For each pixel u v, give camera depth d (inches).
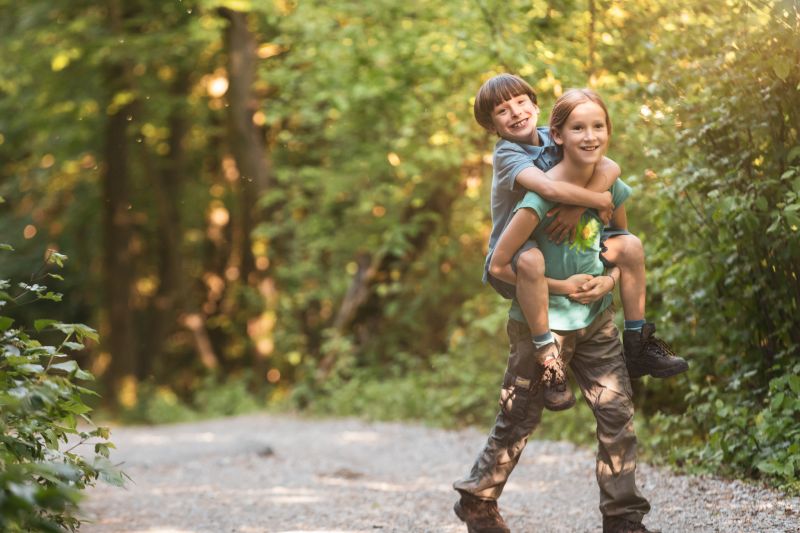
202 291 1289.4
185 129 1111.6
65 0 931.3
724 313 317.7
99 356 1203.9
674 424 353.7
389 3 628.4
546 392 227.9
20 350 209.9
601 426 234.1
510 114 234.4
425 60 576.1
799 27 268.5
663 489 297.1
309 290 874.8
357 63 649.0
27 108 1028.5
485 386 574.2
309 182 835.4
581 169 225.1
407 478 393.7
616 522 231.8
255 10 792.9
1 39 951.6
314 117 761.6
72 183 1202.0
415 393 636.7
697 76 308.7
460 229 741.3
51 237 1245.7
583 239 229.1
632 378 241.4
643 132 352.5
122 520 319.6
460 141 603.5
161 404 935.7
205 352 1149.7
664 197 324.8
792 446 278.1
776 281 302.0
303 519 310.0
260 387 937.5
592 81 401.1
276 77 746.8
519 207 225.3
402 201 769.6
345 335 824.3
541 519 289.6
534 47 408.8
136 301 1178.6
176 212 1131.9
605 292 231.9
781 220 285.6
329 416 726.5
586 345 237.3
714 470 307.3
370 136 778.8
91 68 979.9
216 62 1026.7
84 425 827.4
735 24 296.7
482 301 621.0
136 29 960.3
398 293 792.9
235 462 455.8
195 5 877.8
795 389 281.3
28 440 196.9
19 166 1230.3
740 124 293.7
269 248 918.4
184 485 396.5
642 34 359.6
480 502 244.2
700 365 342.0
